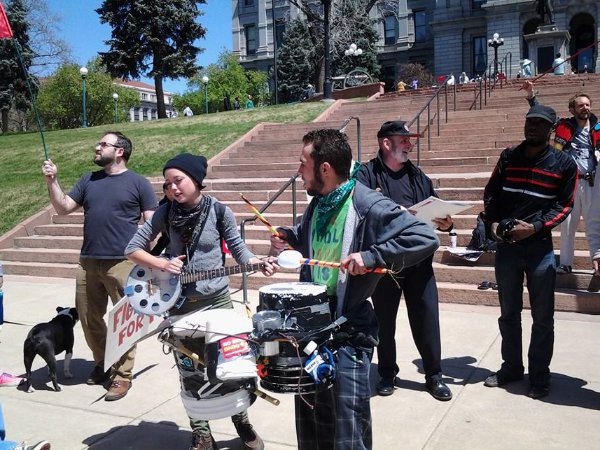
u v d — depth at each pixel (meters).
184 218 3.58
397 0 52.66
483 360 5.25
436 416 4.21
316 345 2.73
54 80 61.12
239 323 3.15
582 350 5.32
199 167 3.56
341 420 2.78
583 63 48.22
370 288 2.89
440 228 4.14
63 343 5.07
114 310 3.86
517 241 4.43
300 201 10.50
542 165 4.36
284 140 14.86
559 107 14.77
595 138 6.32
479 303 6.89
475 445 3.77
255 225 9.90
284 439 4.01
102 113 63.34
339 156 2.84
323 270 2.96
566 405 4.28
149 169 14.24
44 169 4.71
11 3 38.88
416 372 5.07
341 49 44.03
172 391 4.95
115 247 4.80
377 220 2.77
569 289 6.62
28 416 4.50
